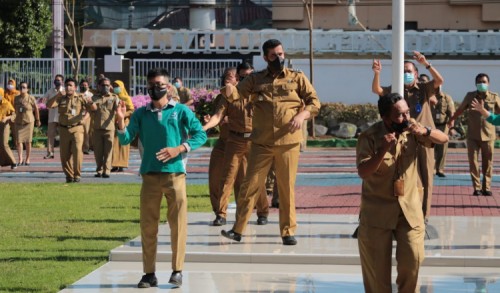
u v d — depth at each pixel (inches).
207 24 2330.2
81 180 1114.7
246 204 643.5
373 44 1936.5
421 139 445.4
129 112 1148.5
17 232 720.3
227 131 736.3
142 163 543.8
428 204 677.3
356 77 1813.5
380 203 440.1
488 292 534.9
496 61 1782.7
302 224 748.6
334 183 1092.5
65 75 1977.1
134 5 2500.0
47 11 2236.7
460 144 1640.0
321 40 1953.7
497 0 2357.3
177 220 546.0
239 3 2438.5
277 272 595.2
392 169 436.8
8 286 539.5
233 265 616.4
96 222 768.3
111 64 1781.5
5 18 2186.3
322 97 1822.1
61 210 840.3
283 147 629.6
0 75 1882.4
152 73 537.3
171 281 549.3
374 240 440.8
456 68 1791.3
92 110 1075.3
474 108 611.5
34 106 1330.0
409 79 653.3
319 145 1712.6
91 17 2496.3
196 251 629.3
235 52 2025.1
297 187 1045.2
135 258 621.9
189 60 1865.2
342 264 615.8
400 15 649.6
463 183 1078.4
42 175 1184.8
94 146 1148.5
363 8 2372.0
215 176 753.6
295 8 2402.8
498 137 1680.6
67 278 563.2
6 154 1249.4
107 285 553.0
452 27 2385.6
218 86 1868.8
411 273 438.0
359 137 445.7
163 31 2033.7
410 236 436.1
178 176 541.0
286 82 625.6
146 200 542.6
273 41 621.9
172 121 538.6
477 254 616.1
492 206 869.2
